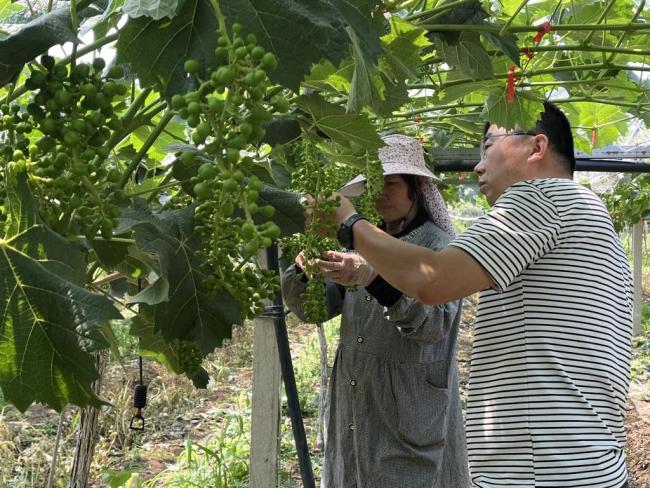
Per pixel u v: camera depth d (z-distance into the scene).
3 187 1.44
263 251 3.20
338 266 2.81
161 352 2.40
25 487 6.32
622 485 2.48
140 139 2.96
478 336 2.62
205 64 1.41
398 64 2.28
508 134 2.86
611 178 10.66
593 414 2.44
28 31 1.36
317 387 9.47
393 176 3.36
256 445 3.90
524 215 2.46
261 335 3.86
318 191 2.15
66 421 7.81
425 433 3.37
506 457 2.51
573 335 2.46
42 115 1.38
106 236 1.37
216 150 1.20
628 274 2.67
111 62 1.47
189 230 1.74
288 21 1.41
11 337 1.32
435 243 3.33
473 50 2.47
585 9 3.48
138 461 7.24
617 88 3.92
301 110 2.20
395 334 3.39
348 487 3.54
